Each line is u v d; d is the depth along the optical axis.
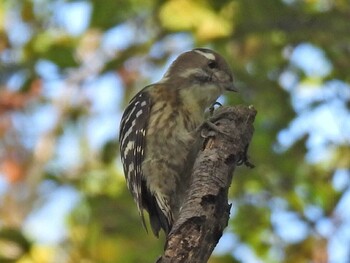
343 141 15.48
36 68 14.91
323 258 14.71
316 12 15.07
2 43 15.41
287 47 15.71
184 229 7.14
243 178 15.22
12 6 16.05
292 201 15.09
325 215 14.98
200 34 15.09
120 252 14.43
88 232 14.67
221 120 8.12
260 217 15.05
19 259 12.95
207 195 7.34
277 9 14.96
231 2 14.77
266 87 15.67
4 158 16.98
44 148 16.88
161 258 7.05
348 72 15.73
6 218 16.48
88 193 15.23
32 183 16.66
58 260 14.32
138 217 14.74
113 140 16.03
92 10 15.31
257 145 15.33
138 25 15.74
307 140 15.30
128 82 16.55
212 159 7.73
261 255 14.90
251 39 15.74
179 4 15.12
